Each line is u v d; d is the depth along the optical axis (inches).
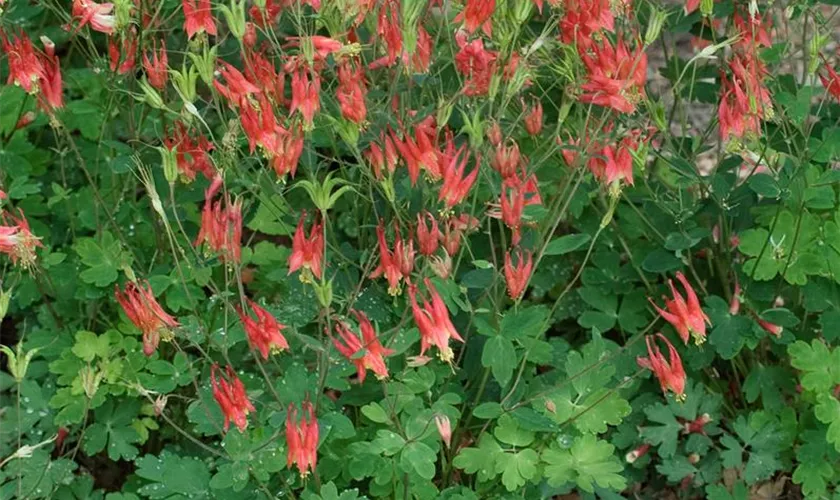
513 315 31.5
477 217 33.0
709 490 34.2
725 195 33.7
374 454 31.2
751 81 31.9
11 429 34.2
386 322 32.9
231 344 32.7
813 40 33.6
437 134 30.0
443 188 29.2
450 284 31.6
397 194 32.2
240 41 29.7
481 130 29.4
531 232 32.3
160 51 33.7
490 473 32.1
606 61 30.8
